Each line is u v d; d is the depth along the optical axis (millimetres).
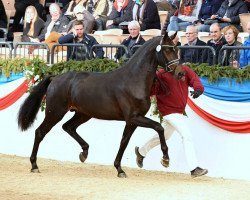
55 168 20969
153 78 18812
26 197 15875
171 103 18875
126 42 23312
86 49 22703
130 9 27594
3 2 33875
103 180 18578
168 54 18328
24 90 23781
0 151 24484
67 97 19953
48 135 23156
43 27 29391
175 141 20531
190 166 18734
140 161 19875
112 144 21906
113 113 19250
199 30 25953
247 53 20328
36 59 23234
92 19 27531
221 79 20109
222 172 20047
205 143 20312
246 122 19734
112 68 21406
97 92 19328
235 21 25531
